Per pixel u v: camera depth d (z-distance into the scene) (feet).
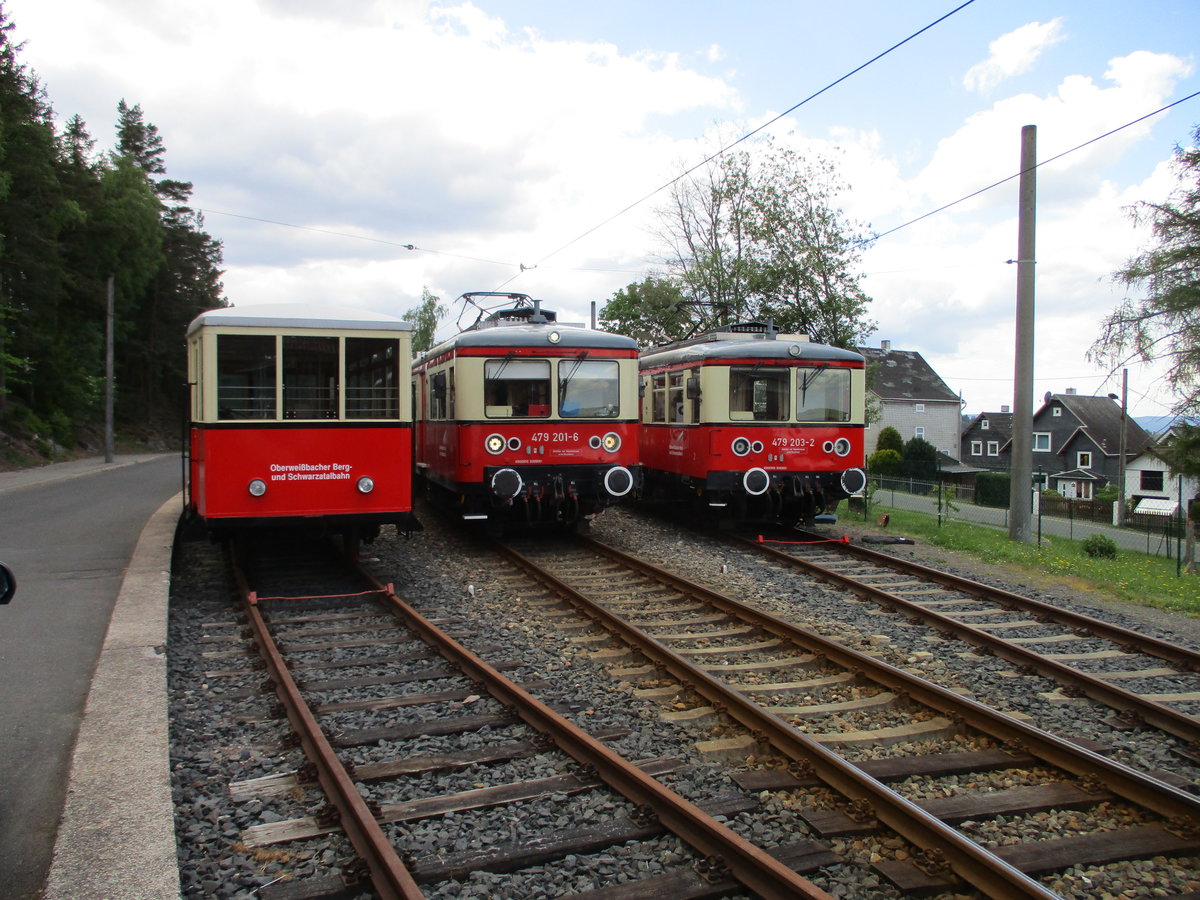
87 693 18.65
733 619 27.81
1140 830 14.08
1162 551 73.05
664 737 17.62
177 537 39.04
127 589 27.99
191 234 192.34
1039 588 34.91
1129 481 162.91
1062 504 121.29
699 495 47.37
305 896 11.78
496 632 26.03
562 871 12.57
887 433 152.46
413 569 35.86
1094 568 40.22
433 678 21.38
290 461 29.78
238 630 25.59
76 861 11.59
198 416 30.53
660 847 13.20
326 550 39.78
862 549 40.60
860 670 22.00
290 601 29.58
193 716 18.53
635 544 43.93
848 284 73.82
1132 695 19.79
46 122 133.49
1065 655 24.95
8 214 114.42
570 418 41.24
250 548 37.73
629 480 41.16
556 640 25.30
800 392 45.52
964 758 16.78
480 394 40.11
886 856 13.19
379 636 25.30
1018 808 14.76
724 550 42.09
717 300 76.38
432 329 175.11
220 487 29.07
